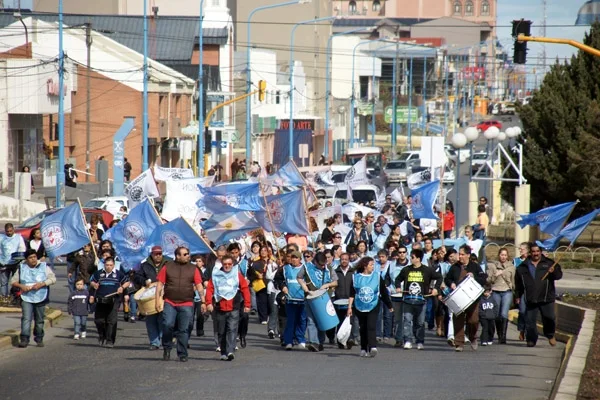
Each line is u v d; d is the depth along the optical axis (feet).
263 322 193.67
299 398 107.76
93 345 158.92
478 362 141.69
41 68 451.12
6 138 448.65
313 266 154.81
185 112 593.01
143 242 179.52
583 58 360.28
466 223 394.93
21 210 365.40
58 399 108.68
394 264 166.30
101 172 409.69
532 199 368.48
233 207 213.25
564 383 110.32
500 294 165.48
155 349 152.76
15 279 226.17
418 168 591.37
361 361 142.20
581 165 340.18
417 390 113.70
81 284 167.12
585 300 204.64
